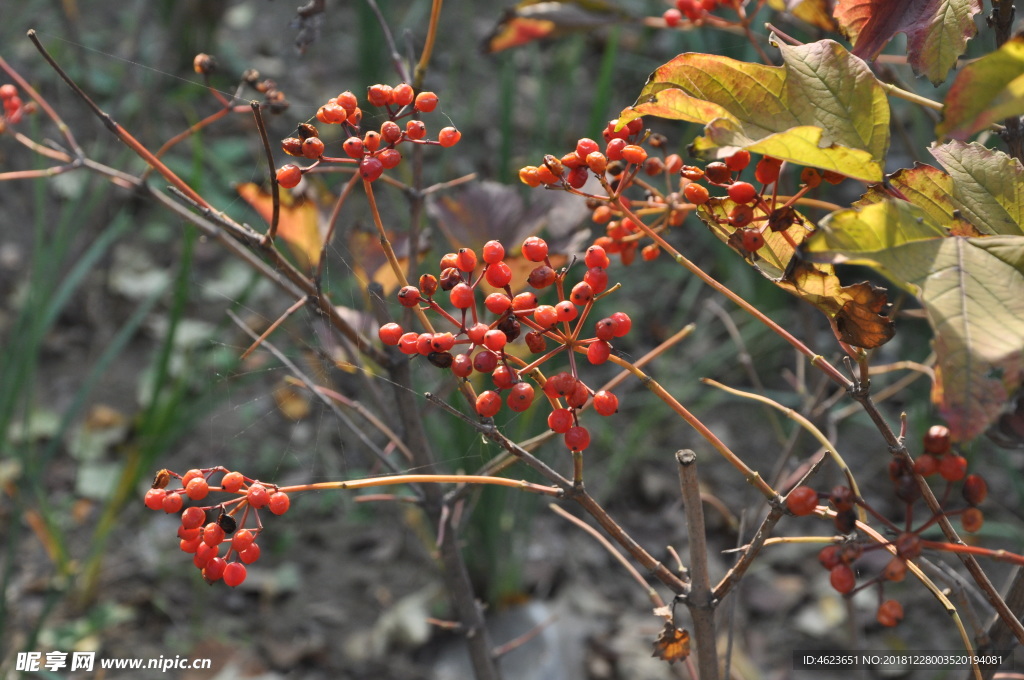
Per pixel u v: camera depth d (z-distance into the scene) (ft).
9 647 4.74
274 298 6.70
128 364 6.39
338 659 4.98
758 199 2.51
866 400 2.48
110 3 8.48
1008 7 2.67
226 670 4.84
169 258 6.93
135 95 7.34
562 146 6.84
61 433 4.80
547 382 2.46
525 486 2.58
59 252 5.11
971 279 2.26
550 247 3.11
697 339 6.62
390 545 5.59
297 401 6.01
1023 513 5.41
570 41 8.20
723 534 5.68
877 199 2.49
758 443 6.14
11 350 4.82
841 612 5.16
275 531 5.61
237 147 7.36
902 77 5.50
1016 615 2.72
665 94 2.48
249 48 8.38
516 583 5.15
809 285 2.41
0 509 5.51
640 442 6.13
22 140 3.08
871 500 5.62
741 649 4.88
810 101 2.46
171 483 5.53
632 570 2.92
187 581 5.27
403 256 3.14
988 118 2.33
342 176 4.67
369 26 6.66
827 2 2.90
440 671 4.91
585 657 4.94
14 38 7.77
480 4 9.12
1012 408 2.39
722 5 2.95
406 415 3.08
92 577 4.99
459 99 8.05
